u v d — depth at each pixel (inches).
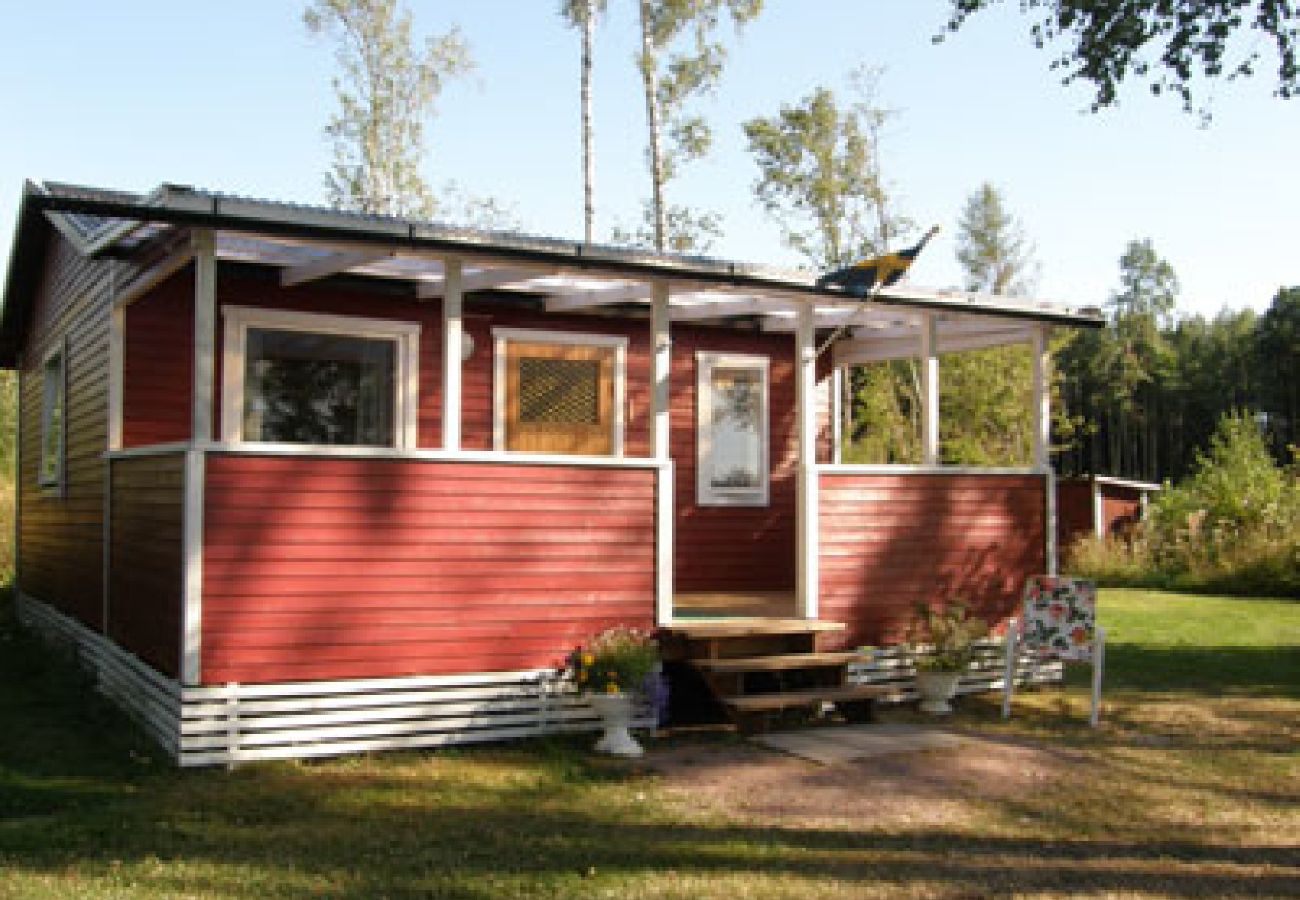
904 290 358.0
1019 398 1064.8
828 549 353.1
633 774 265.4
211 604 260.1
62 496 460.4
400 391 397.1
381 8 951.0
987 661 388.5
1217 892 190.7
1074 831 225.8
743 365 472.1
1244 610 622.2
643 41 823.7
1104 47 436.8
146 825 217.0
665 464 319.3
